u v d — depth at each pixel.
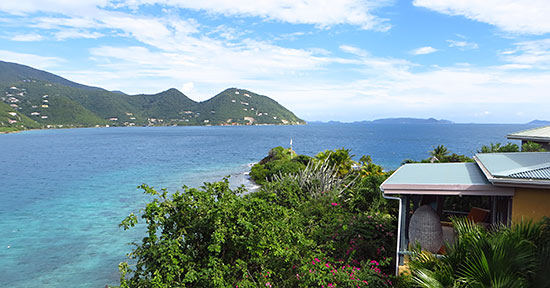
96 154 73.94
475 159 9.62
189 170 44.94
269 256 6.24
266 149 85.69
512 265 4.40
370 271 6.57
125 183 35.66
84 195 29.59
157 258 5.41
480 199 10.39
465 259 4.89
